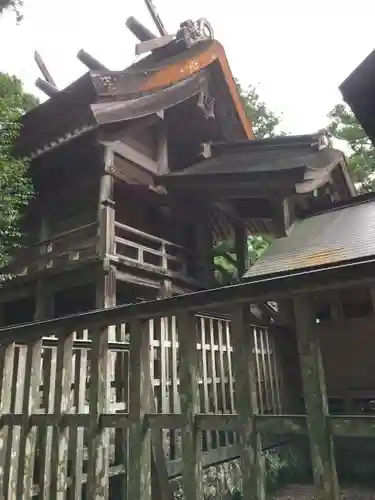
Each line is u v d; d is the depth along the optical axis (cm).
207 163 912
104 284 759
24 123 897
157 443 298
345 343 546
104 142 823
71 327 283
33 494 342
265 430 197
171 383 511
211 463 517
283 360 639
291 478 579
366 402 530
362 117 411
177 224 1077
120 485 433
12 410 325
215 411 540
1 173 741
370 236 434
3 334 326
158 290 884
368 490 494
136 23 1054
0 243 830
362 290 498
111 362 471
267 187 638
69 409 286
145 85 894
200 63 997
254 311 647
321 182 684
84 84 821
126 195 948
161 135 1005
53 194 998
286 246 496
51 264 902
